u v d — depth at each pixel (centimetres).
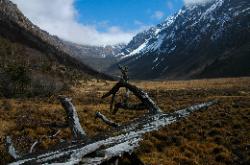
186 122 2755
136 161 679
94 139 623
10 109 3550
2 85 5972
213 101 779
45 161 540
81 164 554
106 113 3372
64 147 600
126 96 819
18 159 580
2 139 1922
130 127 654
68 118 719
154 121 667
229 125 2736
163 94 7488
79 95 7006
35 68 9294
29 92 6175
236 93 7394
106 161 589
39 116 3069
